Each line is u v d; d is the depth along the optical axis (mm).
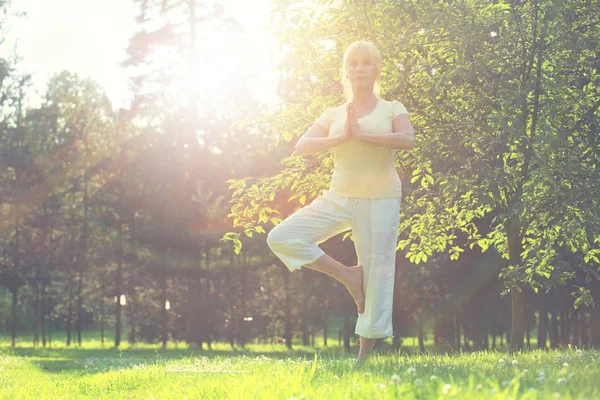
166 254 38969
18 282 45375
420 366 4898
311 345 51281
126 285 48438
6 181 42719
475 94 10352
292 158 12234
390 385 3264
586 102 10742
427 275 28734
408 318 31188
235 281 46625
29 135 43969
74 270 48219
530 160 9766
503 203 10930
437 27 10383
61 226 48906
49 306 53219
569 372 4020
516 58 10000
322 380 4121
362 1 10812
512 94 9406
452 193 10602
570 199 9711
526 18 10352
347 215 5137
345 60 5398
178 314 45125
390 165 5195
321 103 11930
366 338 5355
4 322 54188
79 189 48906
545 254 10859
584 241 10602
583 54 10688
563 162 9867
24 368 16781
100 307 57250
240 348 46719
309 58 11758
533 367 4500
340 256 32125
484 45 10148
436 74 10484
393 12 10844
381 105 5266
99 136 51812
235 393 3895
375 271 5121
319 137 5391
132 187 41750
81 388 7410
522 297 11109
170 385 5906
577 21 10703
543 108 9922
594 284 25438
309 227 5090
